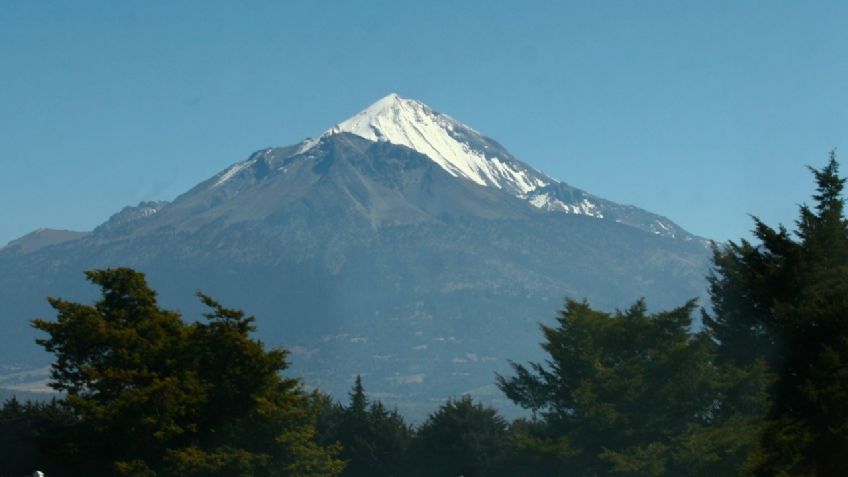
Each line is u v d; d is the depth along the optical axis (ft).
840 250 165.07
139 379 167.43
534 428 182.29
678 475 158.81
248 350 169.48
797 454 143.74
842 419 142.82
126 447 164.86
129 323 176.04
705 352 171.12
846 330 148.46
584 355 173.78
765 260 170.40
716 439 156.25
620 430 168.45
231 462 161.79
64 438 167.22
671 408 168.86
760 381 160.15
